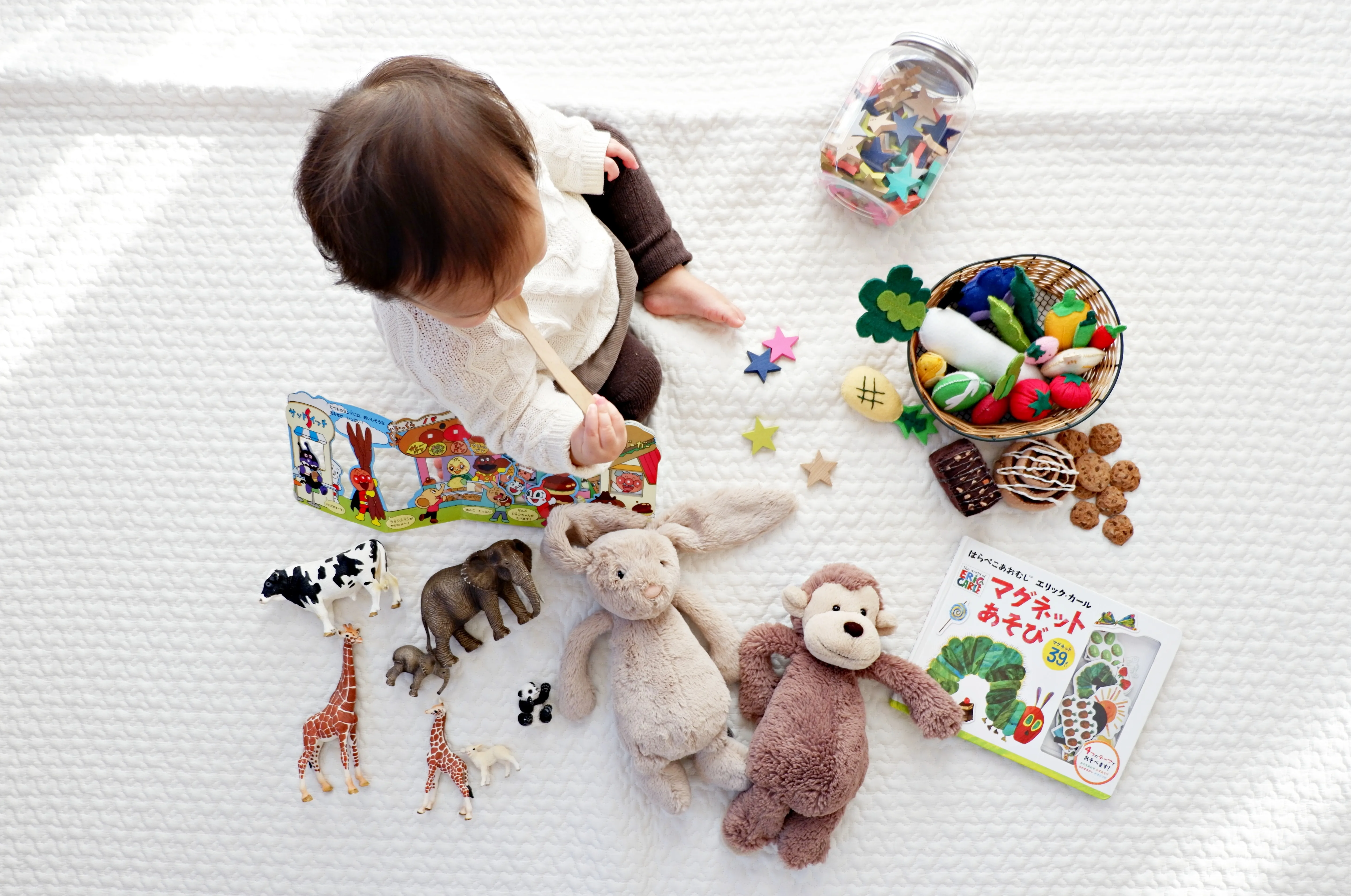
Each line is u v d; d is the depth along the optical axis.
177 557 1.11
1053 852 1.10
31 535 1.12
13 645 1.11
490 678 1.10
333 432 1.08
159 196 1.13
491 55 1.15
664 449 1.11
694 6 1.15
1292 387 1.12
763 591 1.10
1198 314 1.13
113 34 1.14
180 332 1.12
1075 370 1.04
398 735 1.10
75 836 1.11
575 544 1.06
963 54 1.01
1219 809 1.10
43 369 1.12
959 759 1.10
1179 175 1.13
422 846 1.10
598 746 1.09
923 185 1.08
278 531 1.12
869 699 1.10
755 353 1.13
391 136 0.67
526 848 1.09
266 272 1.12
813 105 1.13
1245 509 1.11
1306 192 1.12
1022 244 1.14
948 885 1.10
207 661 1.11
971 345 1.04
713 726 1.02
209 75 1.12
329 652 1.11
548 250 0.91
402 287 0.72
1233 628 1.11
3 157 1.13
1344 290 1.12
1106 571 1.11
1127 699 1.10
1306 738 1.10
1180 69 1.14
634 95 1.15
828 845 1.06
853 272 1.14
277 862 1.11
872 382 1.08
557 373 0.86
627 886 1.08
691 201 1.14
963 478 1.05
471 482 1.08
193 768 1.11
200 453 1.12
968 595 1.10
